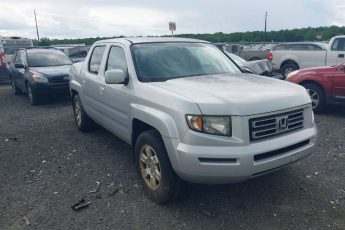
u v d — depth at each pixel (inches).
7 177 190.5
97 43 236.2
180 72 176.7
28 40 772.0
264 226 132.9
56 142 250.4
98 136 260.4
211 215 141.9
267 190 161.3
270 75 406.6
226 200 153.7
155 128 144.3
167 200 148.2
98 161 208.4
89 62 239.0
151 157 152.5
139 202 155.4
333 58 546.9
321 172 179.2
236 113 127.2
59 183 179.6
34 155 225.1
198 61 189.0
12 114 362.9
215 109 127.9
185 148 129.2
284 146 134.0
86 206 153.6
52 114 352.2
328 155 203.3
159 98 144.5
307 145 145.4
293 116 142.5
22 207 155.8
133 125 167.3
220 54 207.9
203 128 128.0
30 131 285.3
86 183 177.9
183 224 136.6
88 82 228.8
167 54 185.9
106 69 205.8
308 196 154.2
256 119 130.0
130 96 166.7
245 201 152.3
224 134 127.8
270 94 139.6
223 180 129.1
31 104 418.6
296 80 327.0
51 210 152.0
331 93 305.0
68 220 143.3
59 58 465.4
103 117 211.0
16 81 486.9
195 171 128.6
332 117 302.8
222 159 126.6
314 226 131.3
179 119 131.7
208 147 127.5
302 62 587.2
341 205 145.4
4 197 166.2
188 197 157.3
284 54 610.5
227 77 171.2
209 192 161.2
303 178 172.6
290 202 149.7
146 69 172.2
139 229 134.7
